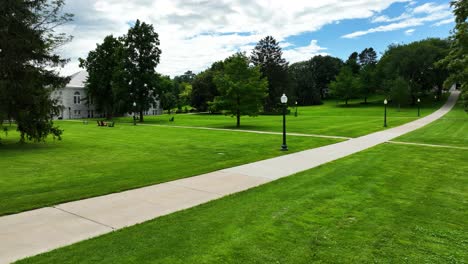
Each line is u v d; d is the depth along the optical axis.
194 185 8.87
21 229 5.64
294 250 4.76
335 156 13.96
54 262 4.38
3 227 5.73
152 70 56.16
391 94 74.50
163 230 5.52
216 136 25.09
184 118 59.28
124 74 53.88
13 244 5.00
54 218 6.21
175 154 15.71
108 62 65.44
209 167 11.52
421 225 5.78
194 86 87.69
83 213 6.50
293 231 5.47
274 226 5.70
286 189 8.33
